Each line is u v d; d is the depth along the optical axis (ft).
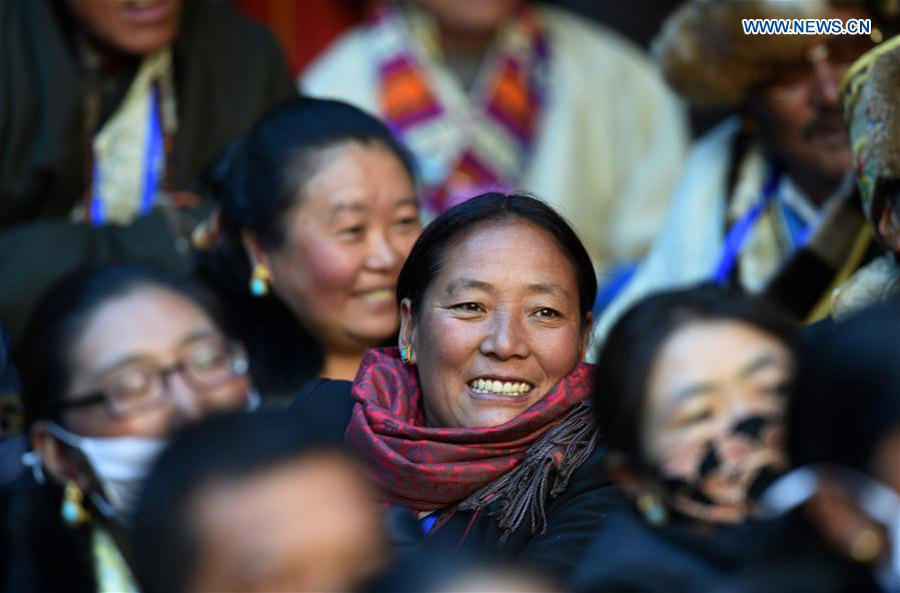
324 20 62.18
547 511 27.14
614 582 21.26
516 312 28.04
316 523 18.03
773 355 21.81
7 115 45.21
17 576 32.55
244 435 18.66
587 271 28.96
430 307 28.50
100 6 45.50
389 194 38.01
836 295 29.81
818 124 41.06
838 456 18.52
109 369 32.68
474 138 57.98
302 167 37.88
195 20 47.83
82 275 34.24
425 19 58.75
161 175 46.57
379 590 17.79
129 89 46.98
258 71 48.34
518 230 28.48
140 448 32.32
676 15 43.55
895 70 28.55
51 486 32.83
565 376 28.04
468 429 27.50
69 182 45.91
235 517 18.03
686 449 21.61
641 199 59.26
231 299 39.34
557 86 59.26
